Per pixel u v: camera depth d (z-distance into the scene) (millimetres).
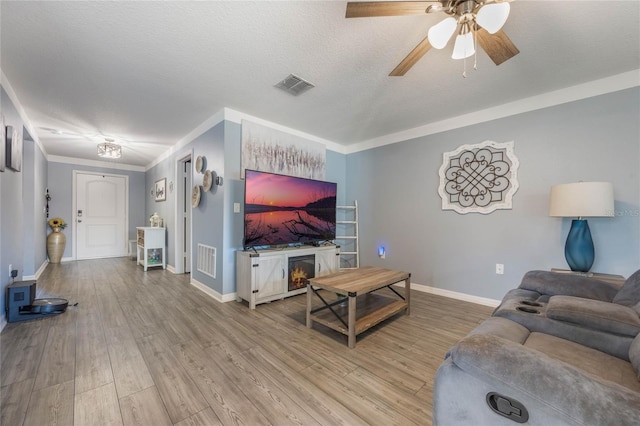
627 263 2318
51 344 2070
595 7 1600
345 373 1745
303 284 3400
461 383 915
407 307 2750
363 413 1396
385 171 4133
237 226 3264
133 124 3639
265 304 3057
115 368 1764
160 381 1636
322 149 4277
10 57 2090
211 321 2561
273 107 3102
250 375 1711
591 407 674
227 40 1922
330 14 1678
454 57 1666
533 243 2803
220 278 3180
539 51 2039
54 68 2254
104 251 6195
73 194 5832
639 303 1363
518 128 2895
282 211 3355
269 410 1408
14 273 2707
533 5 1593
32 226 4012
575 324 1313
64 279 4086
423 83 2537
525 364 800
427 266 3615
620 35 1845
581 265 2303
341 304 2805
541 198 2756
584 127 2527
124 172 6465
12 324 2424
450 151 3402
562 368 772
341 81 2502
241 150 3271
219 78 2447
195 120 3516
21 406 1402
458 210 3322
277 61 2184
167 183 5051
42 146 4707
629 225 2318
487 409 854
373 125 3682
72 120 3461
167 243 4996
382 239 4156
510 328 1363
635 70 2297
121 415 1357
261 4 1599
